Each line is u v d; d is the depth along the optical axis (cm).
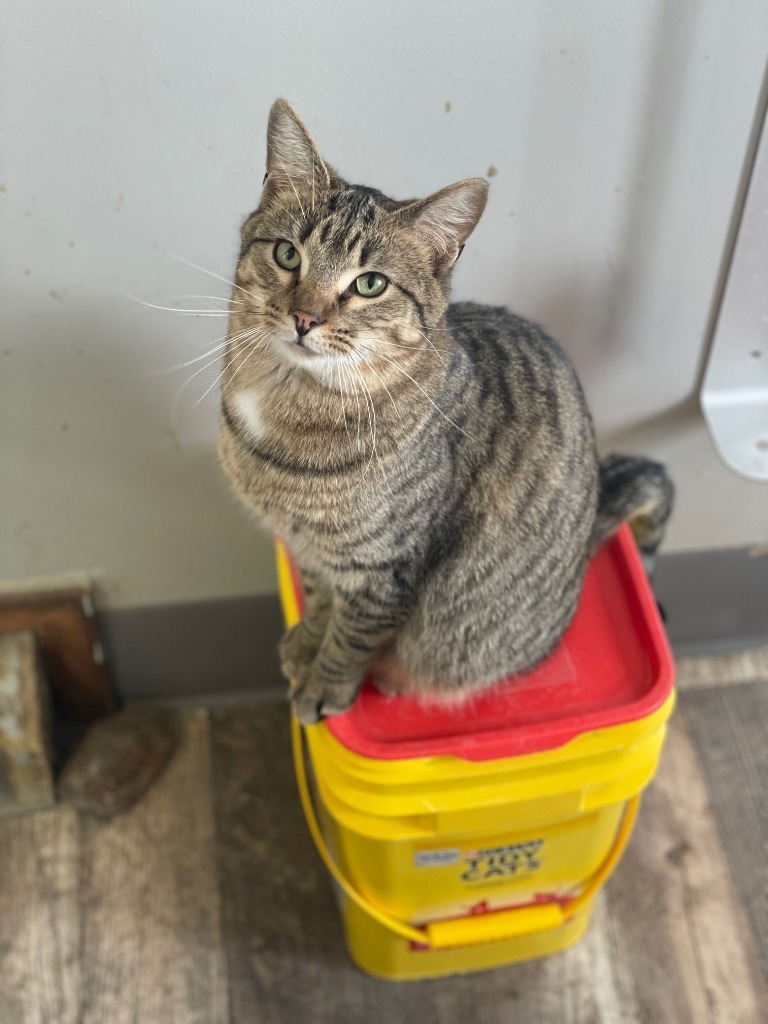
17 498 138
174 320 121
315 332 91
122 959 141
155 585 152
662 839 152
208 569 151
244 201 112
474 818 109
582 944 143
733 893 147
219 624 158
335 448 97
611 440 142
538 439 105
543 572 109
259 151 108
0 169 106
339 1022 137
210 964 141
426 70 103
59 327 121
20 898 146
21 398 127
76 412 129
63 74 100
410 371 97
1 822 154
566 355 117
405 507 98
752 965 141
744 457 126
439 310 97
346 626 108
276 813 155
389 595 105
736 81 105
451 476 100
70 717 166
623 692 113
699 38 101
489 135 109
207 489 140
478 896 125
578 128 109
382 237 92
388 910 125
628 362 132
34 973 140
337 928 145
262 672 168
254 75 102
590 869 126
